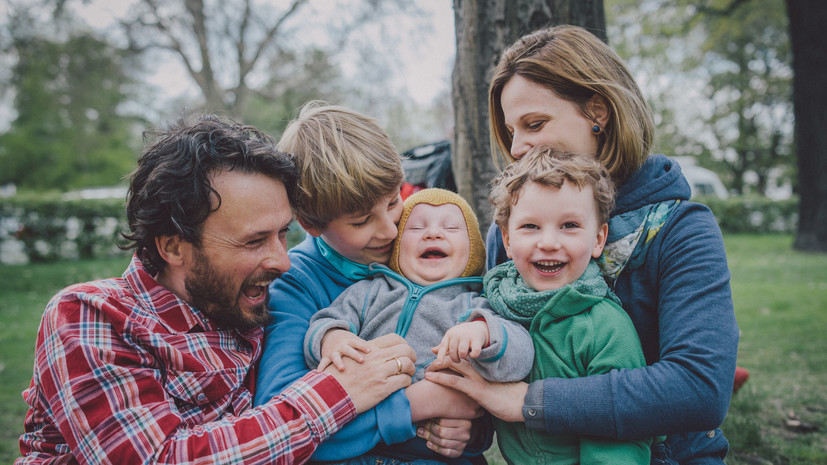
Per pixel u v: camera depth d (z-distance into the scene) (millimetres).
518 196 1330
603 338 1274
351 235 1495
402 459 1385
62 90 18906
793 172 28938
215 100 17656
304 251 1649
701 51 16266
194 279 1298
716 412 1146
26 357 5051
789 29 11336
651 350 1383
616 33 14461
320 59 17875
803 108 11414
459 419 1348
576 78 1349
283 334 1449
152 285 1349
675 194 1354
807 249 11688
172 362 1271
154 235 1296
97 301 1235
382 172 1417
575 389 1220
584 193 1281
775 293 7078
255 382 1428
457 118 2547
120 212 13219
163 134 1350
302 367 1410
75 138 25938
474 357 1212
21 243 12414
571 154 1333
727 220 18969
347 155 1404
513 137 1481
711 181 21812
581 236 1287
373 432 1300
